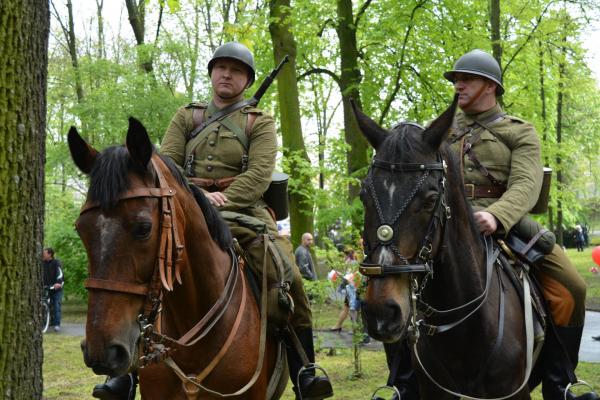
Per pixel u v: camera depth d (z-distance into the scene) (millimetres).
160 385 3510
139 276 2795
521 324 3900
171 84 19172
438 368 3805
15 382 3156
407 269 3172
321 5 13711
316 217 11828
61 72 23625
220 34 12883
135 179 2869
